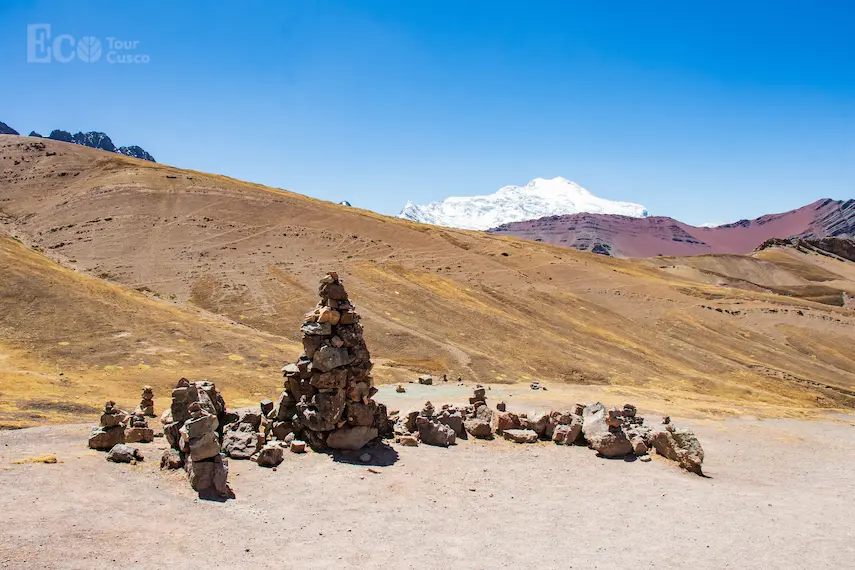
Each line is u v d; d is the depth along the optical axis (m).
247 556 13.88
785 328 104.94
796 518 19.38
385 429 26.47
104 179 122.19
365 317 69.75
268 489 18.62
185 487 17.59
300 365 24.05
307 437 23.84
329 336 23.59
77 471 17.78
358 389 23.81
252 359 49.16
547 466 23.88
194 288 75.69
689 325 98.81
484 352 64.69
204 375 43.12
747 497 21.64
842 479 26.64
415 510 17.94
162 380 40.41
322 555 14.35
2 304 49.88
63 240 92.44
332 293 23.75
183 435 18.50
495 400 42.94
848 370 91.38
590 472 23.45
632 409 30.47
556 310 92.69
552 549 15.70
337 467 21.36
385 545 15.23
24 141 145.38
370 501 18.36
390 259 104.94
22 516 14.13
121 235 96.19
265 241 102.81
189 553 13.65
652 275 145.62
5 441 21.62
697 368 77.25
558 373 61.78
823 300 192.25
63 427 24.86
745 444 33.50
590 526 17.58
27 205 110.88
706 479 24.09
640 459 25.61
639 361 73.75
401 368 54.81
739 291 132.25
